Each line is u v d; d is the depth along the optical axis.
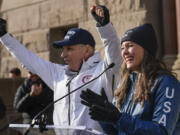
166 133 3.98
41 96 8.31
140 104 4.28
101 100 4.15
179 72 8.88
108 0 9.59
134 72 4.53
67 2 10.81
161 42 9.58
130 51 4.43
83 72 5.70
